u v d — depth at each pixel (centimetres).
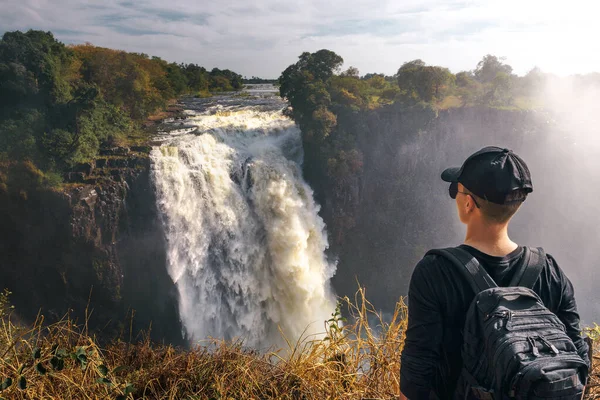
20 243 4300
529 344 223
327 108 5522
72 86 5122
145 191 4425
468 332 247
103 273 4425
